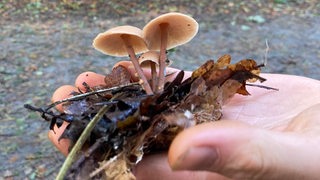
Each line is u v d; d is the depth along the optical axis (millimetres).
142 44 165
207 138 101
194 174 135
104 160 123
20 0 765
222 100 151
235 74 148
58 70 515
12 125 402
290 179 113
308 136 117
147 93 151
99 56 554
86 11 729
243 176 110
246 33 637
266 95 178
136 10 739
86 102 150
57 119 144
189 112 132
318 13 715
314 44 597
